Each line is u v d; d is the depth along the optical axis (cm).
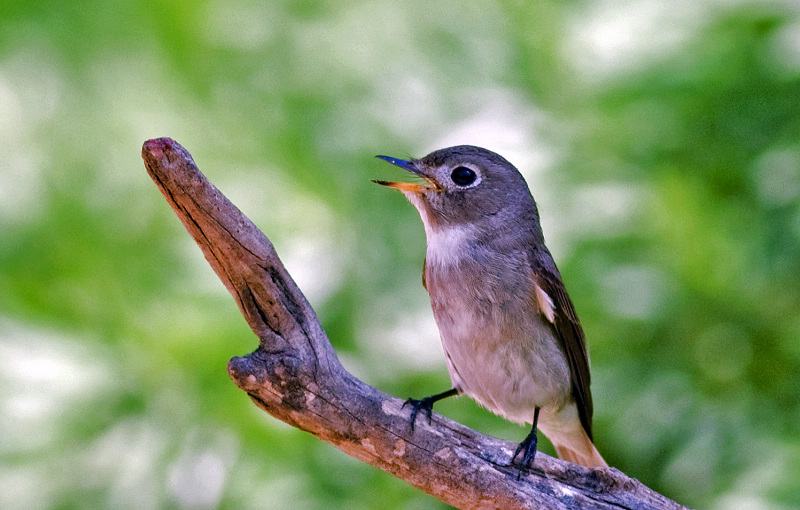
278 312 696
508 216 891
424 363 1062
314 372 706
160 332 1052
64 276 1095
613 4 1162
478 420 1113
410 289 1101
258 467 1027
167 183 654
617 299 1095
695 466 1062
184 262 1093
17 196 1099
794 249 1055
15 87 1137
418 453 734
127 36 1153
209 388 1040
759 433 1052
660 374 1116
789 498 948
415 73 1168
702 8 1110
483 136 1130
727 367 1129
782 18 1081
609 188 1105
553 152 1119
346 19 1187
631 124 1144
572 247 1073
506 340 858
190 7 1152
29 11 1146
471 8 1198
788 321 1120
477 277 862
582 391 908
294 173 1127
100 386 1005
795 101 1105
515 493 739
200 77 1155
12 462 971
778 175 1092
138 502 984
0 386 984
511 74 1176
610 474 749
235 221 670
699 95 1117
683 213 1100
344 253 1102
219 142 1139
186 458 1008
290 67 1170
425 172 908
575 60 1167
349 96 1157
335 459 1061
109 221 1111
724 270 1095
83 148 1127
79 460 988
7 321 1020
